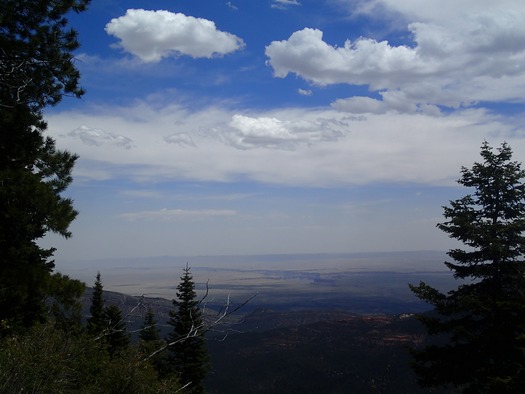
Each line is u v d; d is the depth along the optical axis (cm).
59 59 1298
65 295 1253
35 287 1222
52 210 1261
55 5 1323
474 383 1500
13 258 1261
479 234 1494
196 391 2517
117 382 897
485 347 1476
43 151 1412
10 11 1262
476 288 1572
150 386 987
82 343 891
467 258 1579
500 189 1534
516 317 1395
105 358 920
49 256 1469
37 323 862
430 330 1611
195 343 2561
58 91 1355
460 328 1451
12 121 1269
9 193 1210
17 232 1258
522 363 1374
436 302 1606
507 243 1498
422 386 1611
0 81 1138
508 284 1528
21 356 718
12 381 688
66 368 788
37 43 1259
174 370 2300
